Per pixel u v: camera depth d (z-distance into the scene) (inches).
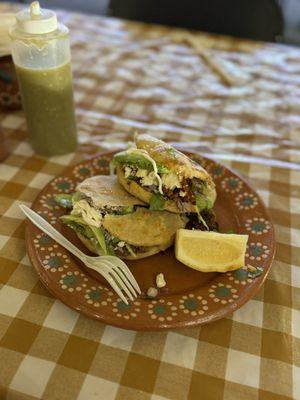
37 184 14.0
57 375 8.5
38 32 12.9
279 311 10.1
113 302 9.5
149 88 20.0
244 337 9.5
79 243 11.4
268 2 26.1
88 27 24.7
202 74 21.3
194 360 9.0
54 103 14.1
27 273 10.8
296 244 12.1
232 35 27.2
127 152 11.5
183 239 10.7
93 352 9.0
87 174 13.7
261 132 17.3
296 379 8.7
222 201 13.0
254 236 11.5
